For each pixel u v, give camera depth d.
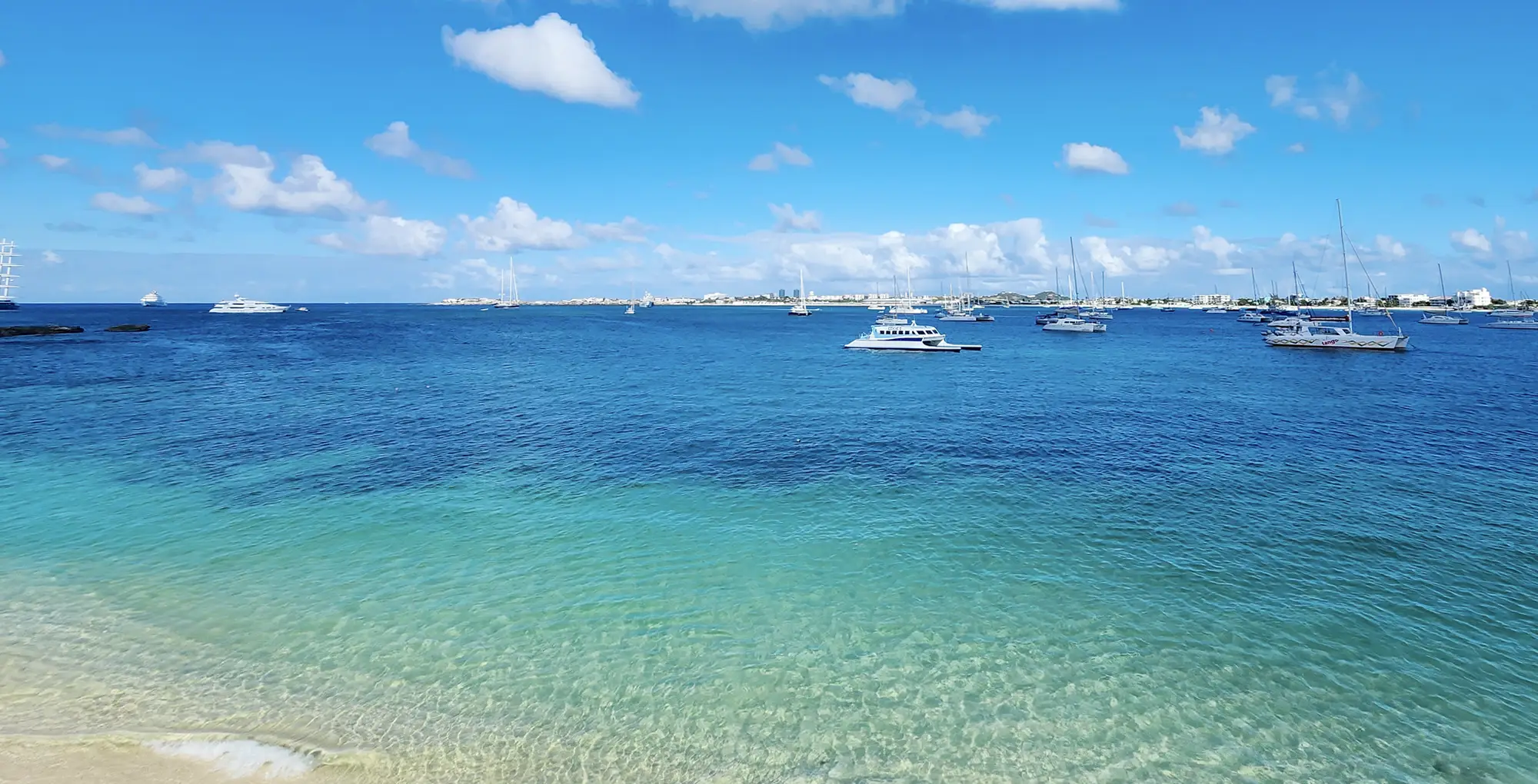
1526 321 151.25
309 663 13.70
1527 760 11.52
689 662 13.98
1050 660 14.20
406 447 31.95
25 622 15.01
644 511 23.05
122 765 10.64
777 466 28.92
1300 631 15.37
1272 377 61.56
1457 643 14.90
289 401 44.84
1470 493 25.00
